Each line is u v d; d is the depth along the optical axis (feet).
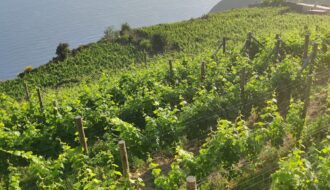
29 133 33.71
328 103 36.99
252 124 36.32
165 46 109.29
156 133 29.96
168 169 29.76
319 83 44.60
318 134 30.73
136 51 108.47
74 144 34.58
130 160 29.14
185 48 104.73
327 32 64.64
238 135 25.72
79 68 98.89
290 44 54.44
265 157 28.43
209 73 45.98
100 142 33.27
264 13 142.00
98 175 26.58
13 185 25.05
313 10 143.13
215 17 140.56
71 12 652.89
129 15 595.47
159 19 559.38
